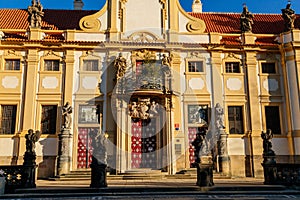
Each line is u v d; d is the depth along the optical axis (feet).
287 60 85.46
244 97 84.84
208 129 80.59
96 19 87.92
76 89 81.97
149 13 88.69
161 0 89.40
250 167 79.71
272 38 90.53
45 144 78.07
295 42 84.02
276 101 84.69
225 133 79.51
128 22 87.56
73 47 83.66
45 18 95.09
